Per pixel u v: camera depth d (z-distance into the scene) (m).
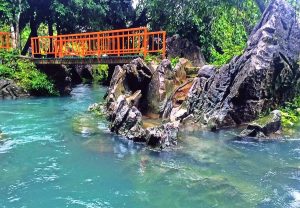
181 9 21.52
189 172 7.84
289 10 13.05
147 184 7.27
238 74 12.19
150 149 9.45
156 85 13.41
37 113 14.62
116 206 6.37
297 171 7.84
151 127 10.42
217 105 12.12
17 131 11.42
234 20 22.80
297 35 12.98
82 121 12.75
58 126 12.09
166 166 8.21
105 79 31.14
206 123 11.62
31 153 9.20
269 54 12.03
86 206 6.37
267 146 9.62
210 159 8.63
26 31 35.47
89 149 9.50
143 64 13.91
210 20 21.34
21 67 20.64
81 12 24.62
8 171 7.98
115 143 10.02
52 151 9.36
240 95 11.88
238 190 6.89
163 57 15.48
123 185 7.23
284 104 12.77
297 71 12.91
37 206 6.38
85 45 19.92
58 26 26.39
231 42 22.62
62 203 6.49
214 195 6.72
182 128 11.44
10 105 16.80
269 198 6.55
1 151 9.34
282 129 11.03
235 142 9.97
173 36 20.33
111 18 27.06
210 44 21.75
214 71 13.27
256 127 10.58
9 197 6.72
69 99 19.22
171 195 6.76
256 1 18.52
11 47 22.98
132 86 14.13
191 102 12.49
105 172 7.91
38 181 7.44
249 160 8.55
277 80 12.36
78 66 31.55
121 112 11.19
